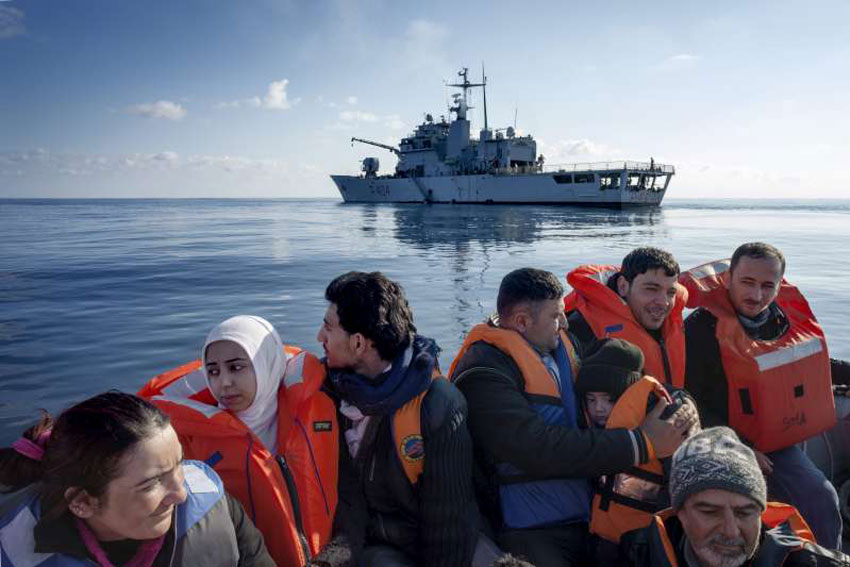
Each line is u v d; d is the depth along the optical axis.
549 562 2.39
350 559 2.14
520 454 2.35
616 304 3.11
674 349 3.06
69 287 15.56
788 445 3.10
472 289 14.92
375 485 2.36
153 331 10.52
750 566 1.78
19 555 1.41
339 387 2.25
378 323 2.17
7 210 98.31
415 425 2.25
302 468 2.18
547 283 2.58
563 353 2.66
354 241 29.98
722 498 1.67
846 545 3.21
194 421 2.07
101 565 1.48
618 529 2.33
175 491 1.48
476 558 2.39
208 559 1.65
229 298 13.85
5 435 6.09
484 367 2.53
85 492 1.37
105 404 1.42
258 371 2.14
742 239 31.45
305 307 12.64
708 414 3.23
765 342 3.09
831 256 22.66
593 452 2.26
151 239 33.09
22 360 8.73
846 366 3.88
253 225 48.06
